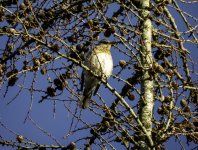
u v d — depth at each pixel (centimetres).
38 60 1176
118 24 1243
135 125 1158
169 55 1317
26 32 1087
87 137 1168
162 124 1155
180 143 1154
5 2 1298
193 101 1231
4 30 1220
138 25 1339
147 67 1187
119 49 1192
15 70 1215
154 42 1307
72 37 1282
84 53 1320
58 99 1152
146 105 1231
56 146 1173
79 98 1141
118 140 1170
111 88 1147
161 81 1191
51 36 1086
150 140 1126
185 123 1123
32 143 1182
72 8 1345
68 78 1207
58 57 1166
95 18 1325
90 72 1141
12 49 1279
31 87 1174
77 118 1116
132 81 1282
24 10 1264
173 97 1149
